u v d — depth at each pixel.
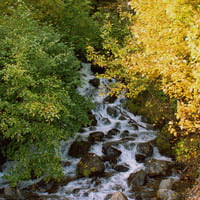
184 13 3.73
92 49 4.82
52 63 4.31
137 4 4.07
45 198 3.71
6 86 3.79
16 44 4.02
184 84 3.28
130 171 4.54
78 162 4.71
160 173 4.29
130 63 4.25
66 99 4.29
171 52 3.46
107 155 4.89
